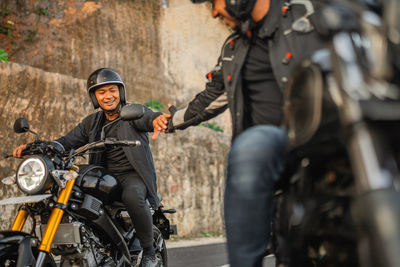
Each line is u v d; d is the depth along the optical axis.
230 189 1.57
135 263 3.76
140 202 3.59
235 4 1.67
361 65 1.14
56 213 3.02
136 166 3.70
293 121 1.36
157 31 20.25
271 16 1.67
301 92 1.32
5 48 15.52
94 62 17.64
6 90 8.69
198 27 21.83
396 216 0.95
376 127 1.05
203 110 2.21
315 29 1.57
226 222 1.59
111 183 3.51
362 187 1.02
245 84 1.83
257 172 1.49
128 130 3.78
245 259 1.53
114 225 3.51
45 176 2.92
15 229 3.12
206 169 13.00
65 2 17.47
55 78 9.66
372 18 1.16
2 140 8.44
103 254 3.45
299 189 1.41
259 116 1.80
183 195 12.09
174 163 12.05
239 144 1.55
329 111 1.24
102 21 18.22
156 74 19.75
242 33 1.74
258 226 1.50
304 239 1.37
